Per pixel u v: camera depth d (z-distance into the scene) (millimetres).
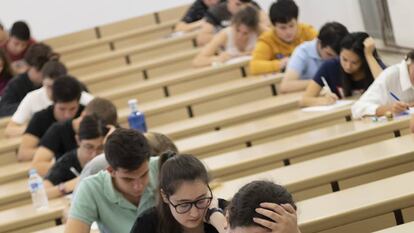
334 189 4086
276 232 2279
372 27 8086
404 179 3691
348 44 5527
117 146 3295
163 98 7199
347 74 5691
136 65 8156
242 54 7480
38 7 10078
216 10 8398
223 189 4113
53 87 5617
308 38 6984
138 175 3322
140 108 6633
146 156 3320
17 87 7086
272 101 6195
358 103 5188
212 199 2941
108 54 8781
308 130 5453
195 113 6656
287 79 6398
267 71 6867
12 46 8219
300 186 4027
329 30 6082
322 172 4090
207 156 5305
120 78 8094
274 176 4180
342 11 8734
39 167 5273
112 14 10117
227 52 7508
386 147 4355
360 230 3428
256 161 4691
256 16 7402
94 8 10102
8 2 10023
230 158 4816
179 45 8766
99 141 4594
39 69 6953
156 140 3762
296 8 6797
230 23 7980
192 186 2818
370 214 3416
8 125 6578
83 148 4641
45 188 4777
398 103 4957
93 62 8719
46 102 6512
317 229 3385
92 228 3947
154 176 3400
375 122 4992
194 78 7344
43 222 4621
